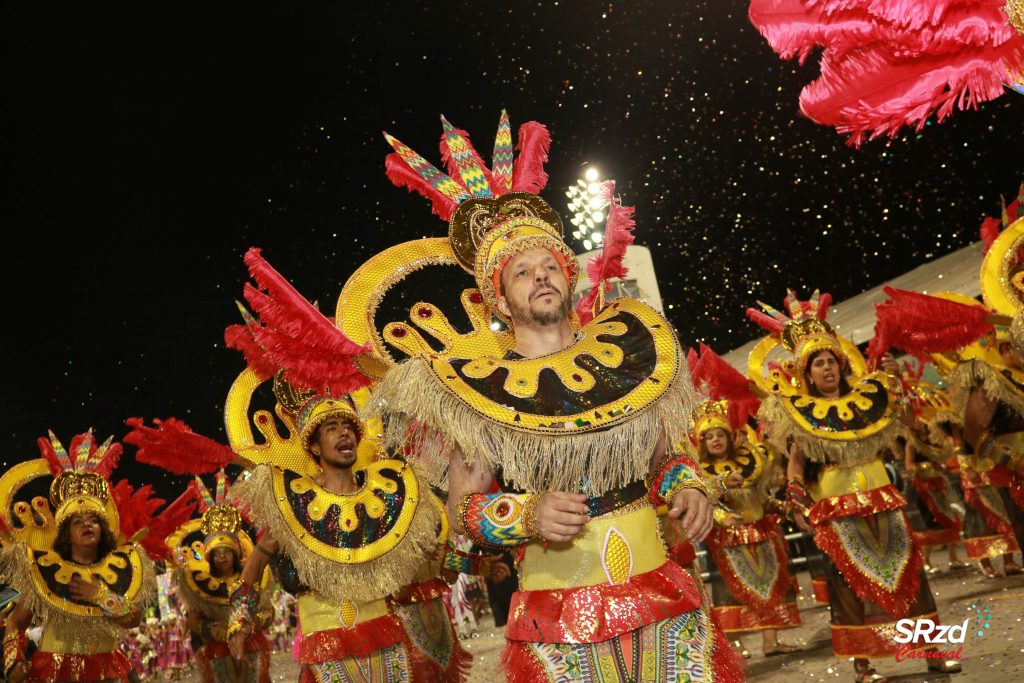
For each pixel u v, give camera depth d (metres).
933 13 1.90
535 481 2.31
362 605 4.03
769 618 6.25
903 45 1.95
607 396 2.37
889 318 4.97
